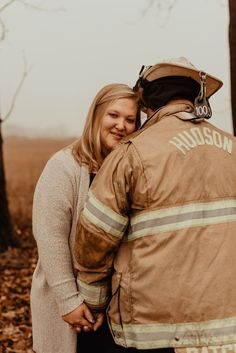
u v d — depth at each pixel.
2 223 9.79
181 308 2.32
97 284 2.64
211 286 2.31
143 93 2.79
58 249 2.79
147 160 2.44
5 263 8.88
